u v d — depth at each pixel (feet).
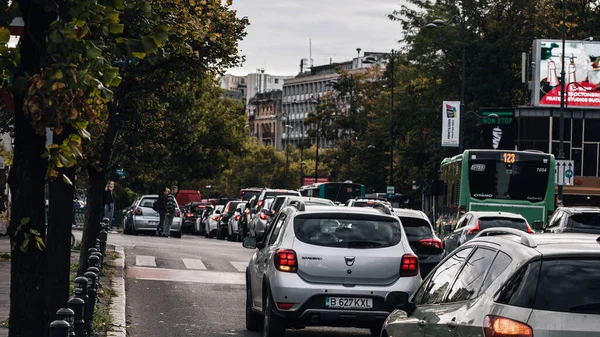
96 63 23.76
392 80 277.03
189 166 249.55
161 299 68.13
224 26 66.23
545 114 255.09
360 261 46.73
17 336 27.40
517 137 256.32
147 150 86.22
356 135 340.59
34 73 25.85
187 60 64.23
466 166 121.90
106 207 162.09
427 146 257.14
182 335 51.88
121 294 66.08
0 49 25.72
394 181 309.01
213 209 220.02
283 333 47.03
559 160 169.07
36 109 23.39
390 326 32.96
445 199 138.21
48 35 23.79
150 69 65.21
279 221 51.06
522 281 23.40
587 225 94.48
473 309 24.82
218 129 254.47
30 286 27.40
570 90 252.01
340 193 228.84
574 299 22.74
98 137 67.36
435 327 27.53
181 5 48.06
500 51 241.55
